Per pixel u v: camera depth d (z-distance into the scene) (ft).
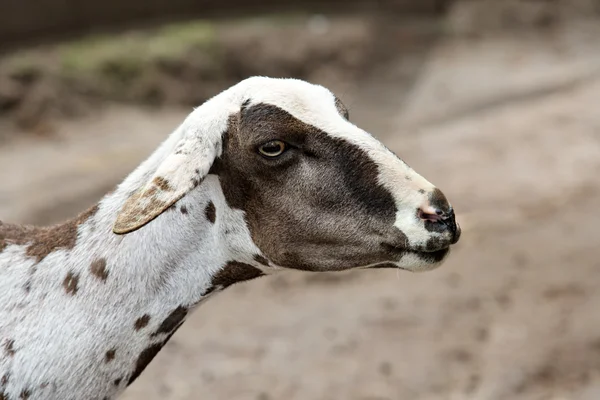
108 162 54.54
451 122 59.82
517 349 30.35
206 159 16.08
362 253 16.63
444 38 76.79
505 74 67.77
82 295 16.39
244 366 31.35
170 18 79.20
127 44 71.51
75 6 74.08
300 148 16.42
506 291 34.73
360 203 16.33
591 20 77.97
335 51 73.77
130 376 16.87
